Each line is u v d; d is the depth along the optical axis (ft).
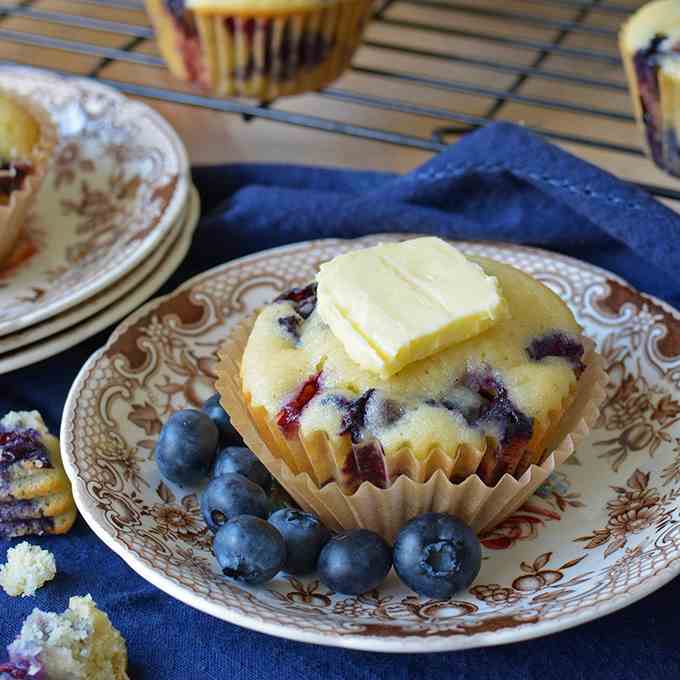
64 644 1.08
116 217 1.47
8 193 1.41
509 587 1.14
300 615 1.08
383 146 1.78
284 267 1.37
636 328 1.31
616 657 1.12
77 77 1.64
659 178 1.72
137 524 1.16
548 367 1.19
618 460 1.23
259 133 1.79
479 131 1.48
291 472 1.17
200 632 1.14
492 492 1.16
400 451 1.15
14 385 1.33
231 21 1.59
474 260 1.25
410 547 1.12
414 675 1.11
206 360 1.31
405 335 1.15
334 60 1.67
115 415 1.24
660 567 1.09
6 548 1.20
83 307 1.33
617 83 1.87
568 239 1.44
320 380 1.18
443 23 2.06
